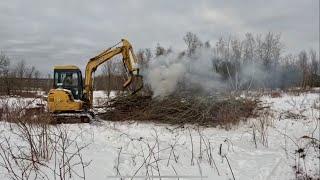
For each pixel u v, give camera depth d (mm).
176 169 7457
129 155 8117
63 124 12719
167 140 10211
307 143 10297
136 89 14742
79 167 6910
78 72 14820
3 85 18672
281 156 8875
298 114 15781
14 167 6605
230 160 8352
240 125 13109
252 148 9711
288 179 7441
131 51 15102
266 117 13703
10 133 9383
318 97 24062
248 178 7250
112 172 6922
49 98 13766
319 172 7977
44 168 6703
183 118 13156
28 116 10461
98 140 9773
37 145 7934
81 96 14766
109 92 23078
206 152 8797
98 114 14961
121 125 12953
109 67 27391
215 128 12711
